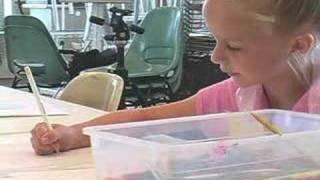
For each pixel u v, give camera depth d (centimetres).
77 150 129
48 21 586
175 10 465
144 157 78
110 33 456
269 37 97
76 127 135
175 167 74
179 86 447
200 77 434
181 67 448
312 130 84
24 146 135
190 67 448
